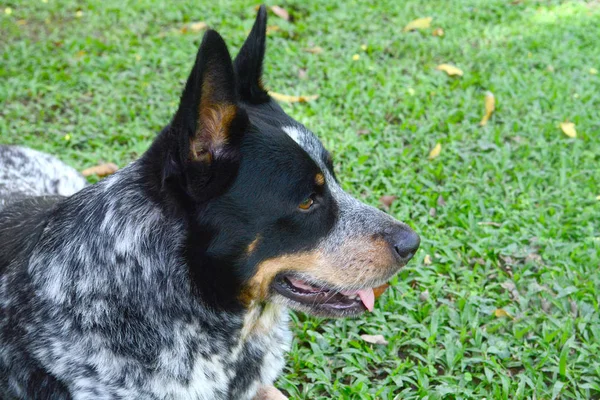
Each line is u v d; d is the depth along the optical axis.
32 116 1.63
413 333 1.24
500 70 1.82
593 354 1.20
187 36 1.94
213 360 1.06
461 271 1.32
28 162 1.31
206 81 0.97
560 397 1.16
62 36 1.97
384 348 1.22
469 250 1.36
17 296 1.06
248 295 1.05
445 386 1.17
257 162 1.01
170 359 1.04
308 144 1.06
